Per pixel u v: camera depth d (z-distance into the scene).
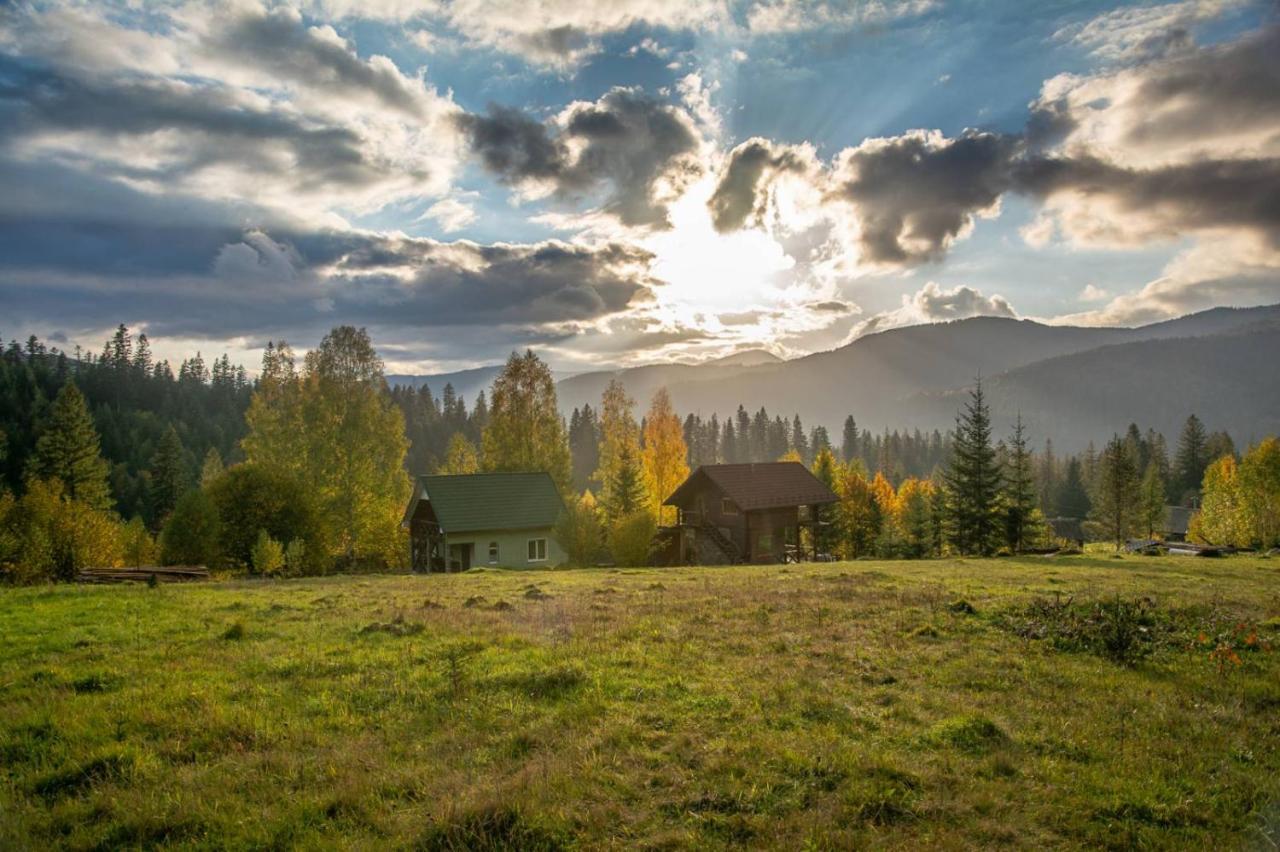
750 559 48.91
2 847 6.41
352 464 53.44
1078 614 16.16
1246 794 7.69
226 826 6.80
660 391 67.00
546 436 62.22
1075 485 126.88
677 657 12.88
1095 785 7.86
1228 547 47.41
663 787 7.62
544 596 21.27
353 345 55.00
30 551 35.91
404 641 14.23
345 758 8.30
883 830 6.84
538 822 6.75
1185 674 12.34
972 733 9.14
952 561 39.44
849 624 16.09
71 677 11.34
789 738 8.91
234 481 44.94
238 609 18.52
